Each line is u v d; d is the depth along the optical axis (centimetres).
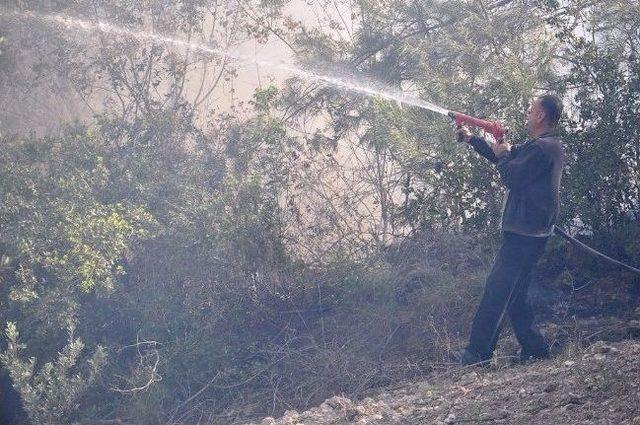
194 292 2530
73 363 2108
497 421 1598
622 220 2647
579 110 2672
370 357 2459
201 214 2555
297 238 2777
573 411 1538
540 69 2702
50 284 2323
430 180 2697
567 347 2241
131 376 2358
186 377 2411
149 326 2470
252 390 2402
